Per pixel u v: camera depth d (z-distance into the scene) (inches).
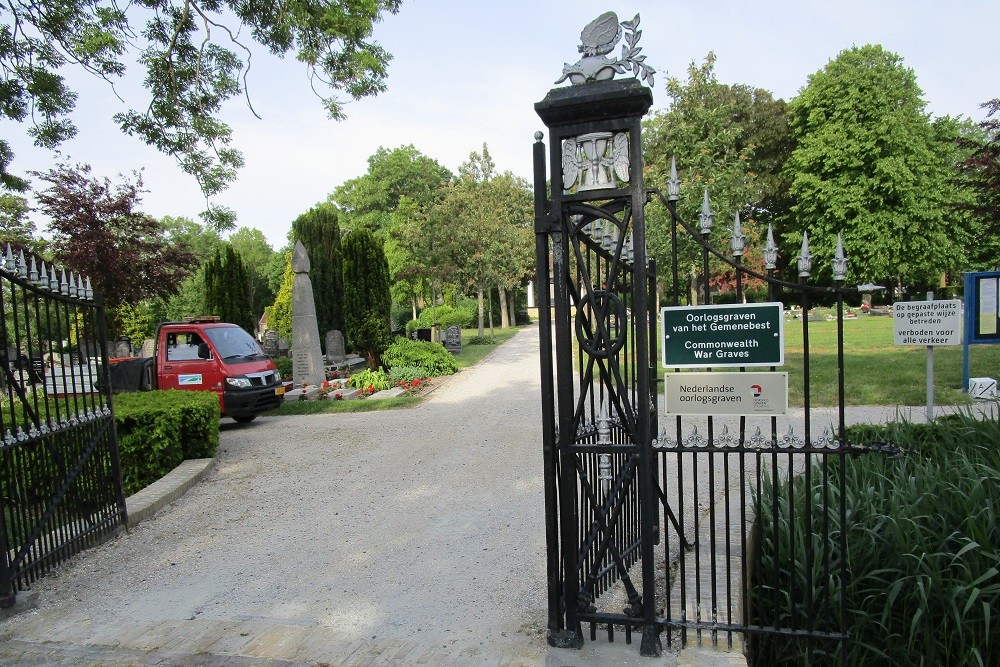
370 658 135.8
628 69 121.9
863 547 153.5
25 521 184.7
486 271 1049.5
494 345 1088.2
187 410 317.7
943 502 159.9
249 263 2161.7
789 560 134.9
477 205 1055.0
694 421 349.7
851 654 143.6
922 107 1280.8
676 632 137.9
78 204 579.5
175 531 228.7
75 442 209.3
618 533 161.8
